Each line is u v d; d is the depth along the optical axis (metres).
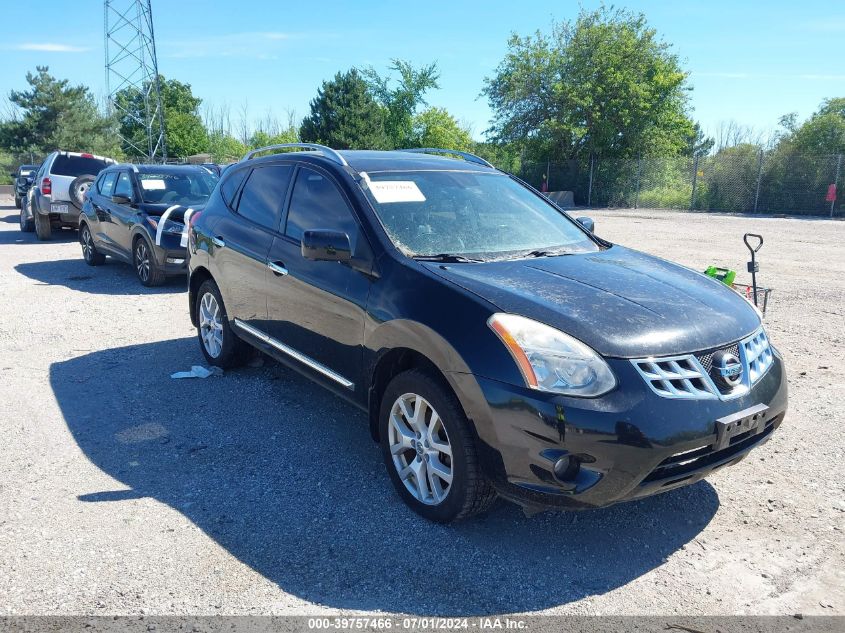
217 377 5.54
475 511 3.19
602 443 2.73
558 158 36.41
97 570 2.93
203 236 5.46
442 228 3.92
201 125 61.12
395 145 53.59
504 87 36.22
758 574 2.97
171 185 10.20
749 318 3.36
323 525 3.32
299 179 4.52
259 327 4.75
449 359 3.04
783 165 26.53
